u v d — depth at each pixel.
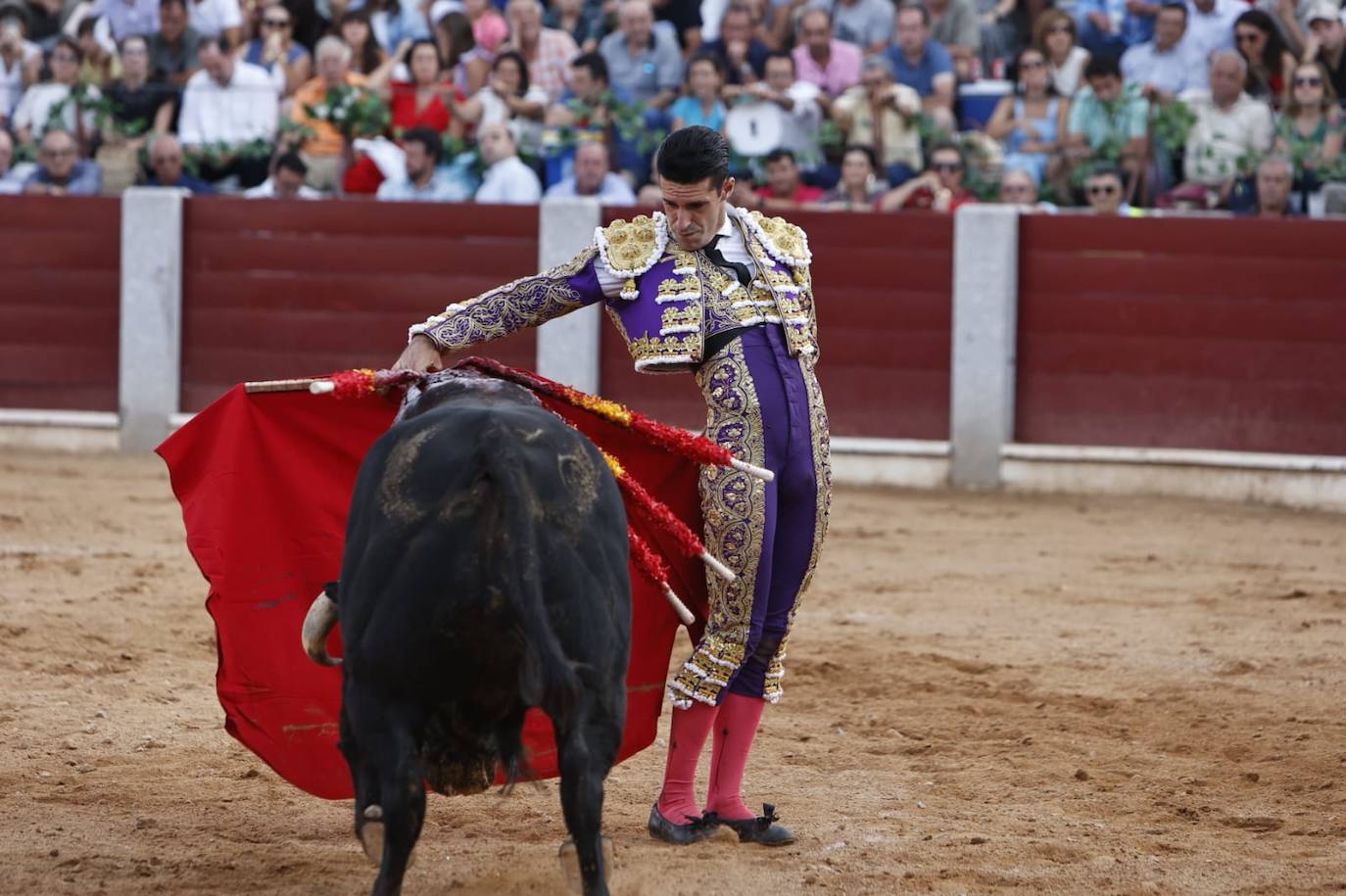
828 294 28.81
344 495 9.25
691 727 9.67
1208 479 27.11
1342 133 27.31
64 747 11.73
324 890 8.81
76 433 30.48
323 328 30.22
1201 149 27.80
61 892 8.66
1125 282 27.91
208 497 9.03
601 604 7.21
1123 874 9.23
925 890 8.92
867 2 30.58
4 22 33.44
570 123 29.78
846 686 14.23
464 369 8.96
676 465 9.52
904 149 28.95
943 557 21.16
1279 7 28.42
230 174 31.69
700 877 9.02
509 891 8.79
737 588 9.35
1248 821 10.38
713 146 9.09
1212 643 16.11
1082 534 23.36
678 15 31.28
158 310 30.33
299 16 32.78
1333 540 23.23
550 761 9.84
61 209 30.66
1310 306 27.12
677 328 9.21
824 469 9.51
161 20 32.22
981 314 28.11
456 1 32.81
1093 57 28.34
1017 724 13.05
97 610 16.50
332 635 9.27
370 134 30.66
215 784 10.98
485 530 6.91
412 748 7.01
